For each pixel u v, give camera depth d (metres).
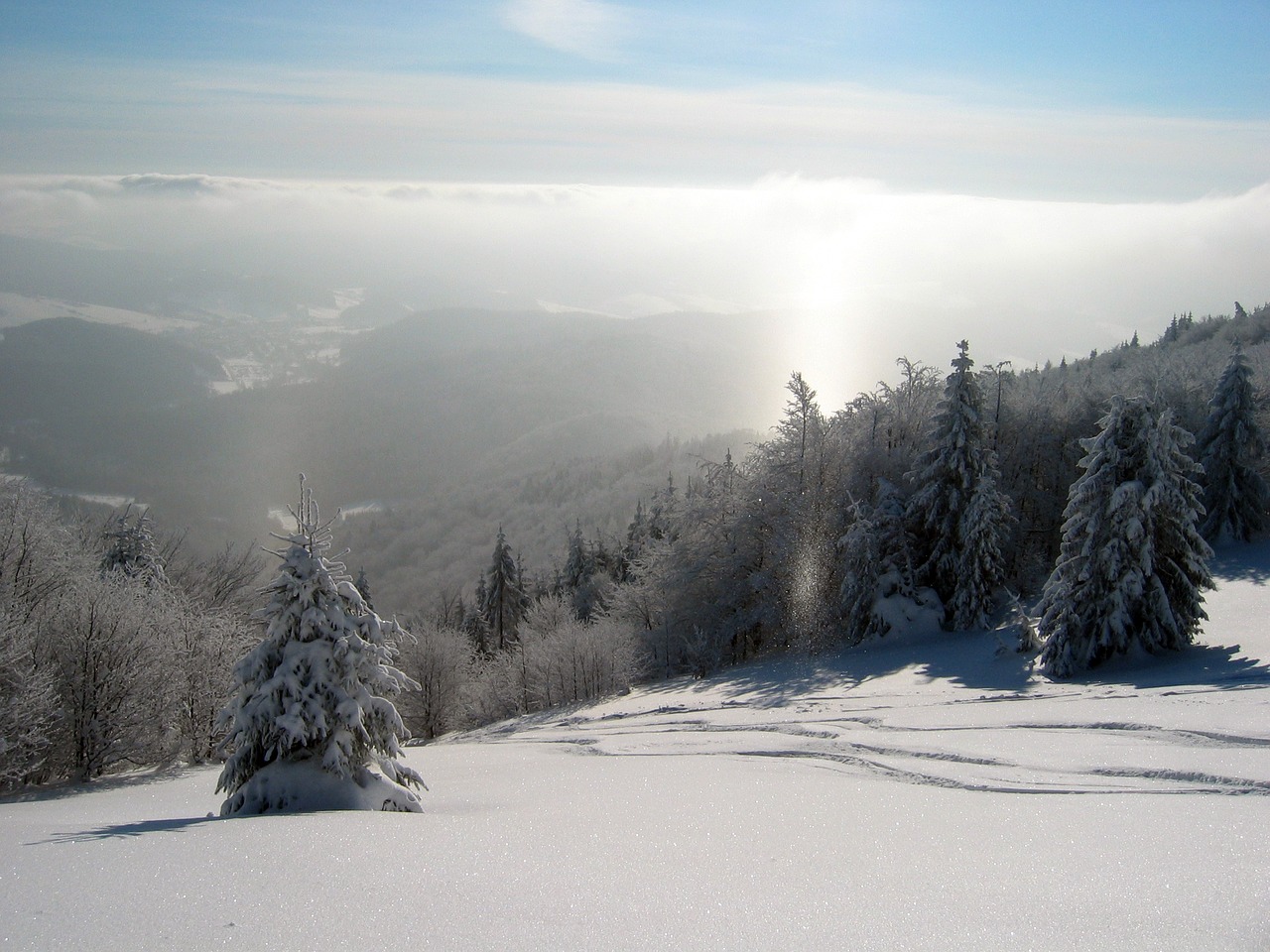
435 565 155.12
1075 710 16.27
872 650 34.22
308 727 11.55
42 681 19.44
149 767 22.92
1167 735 13.02
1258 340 83.12
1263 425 42.62
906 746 14.15
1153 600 25.08
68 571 28.52
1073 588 25.84
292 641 12.00
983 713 17.34
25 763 19.34
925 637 34.19
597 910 5.62
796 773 13.08
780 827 8.65
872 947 4.89
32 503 29.39
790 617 39.66
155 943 5.09
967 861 6.88
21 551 27.91
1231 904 5.41
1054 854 6.96
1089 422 45.09
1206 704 15.29
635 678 41.75
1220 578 33.56
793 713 21.00
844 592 35.97
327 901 5.88
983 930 5.14
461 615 80.38
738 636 43.12
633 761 15.83
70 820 11.11
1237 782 9.73
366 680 12.23
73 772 20.81
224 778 11.77
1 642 19.50
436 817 9.86
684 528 45.47
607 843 7.91
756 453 45.19
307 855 7.36
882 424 44.12
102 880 6.54
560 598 61.75
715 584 43.50
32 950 4.99
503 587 63.69
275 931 5.27
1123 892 5.76
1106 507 25.67
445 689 44.16
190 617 26.20
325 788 11.38
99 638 21.41
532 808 10.48
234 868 6.88
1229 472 38.91
